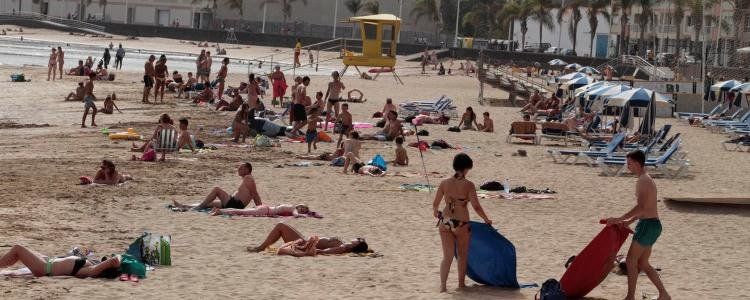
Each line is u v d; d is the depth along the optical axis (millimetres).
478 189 44125
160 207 35938
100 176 41188
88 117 74938
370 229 33188
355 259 27547
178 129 63625
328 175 46906
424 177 47250
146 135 62562
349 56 136625
